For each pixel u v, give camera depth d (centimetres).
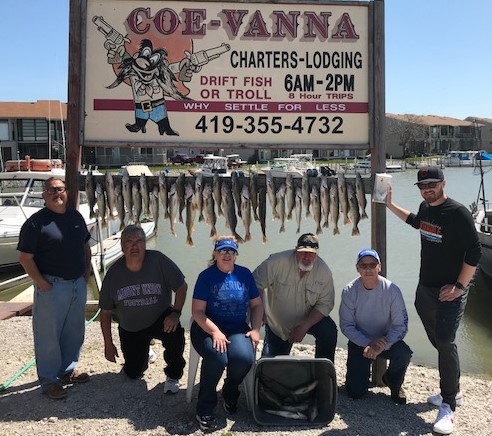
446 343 373
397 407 409
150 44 436
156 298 423
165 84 439
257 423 375
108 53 435
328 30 441
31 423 376
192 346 401
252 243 1580
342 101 445
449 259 373
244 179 438
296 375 388
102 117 438
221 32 439
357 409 404
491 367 688
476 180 4962
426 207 392
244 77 441
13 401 410
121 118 439
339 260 1360
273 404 385
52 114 4469
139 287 418
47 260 401
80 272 417
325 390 384
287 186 437
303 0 437
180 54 439
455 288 367
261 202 443
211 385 367
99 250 1174
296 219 443
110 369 479
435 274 381
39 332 406
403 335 411
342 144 446
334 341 429
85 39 433
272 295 433
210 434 362
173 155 4966
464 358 729
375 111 441
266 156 4691
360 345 413
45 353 409
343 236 1691
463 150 9012
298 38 440
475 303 1041
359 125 446
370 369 448
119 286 419
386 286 410
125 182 430
